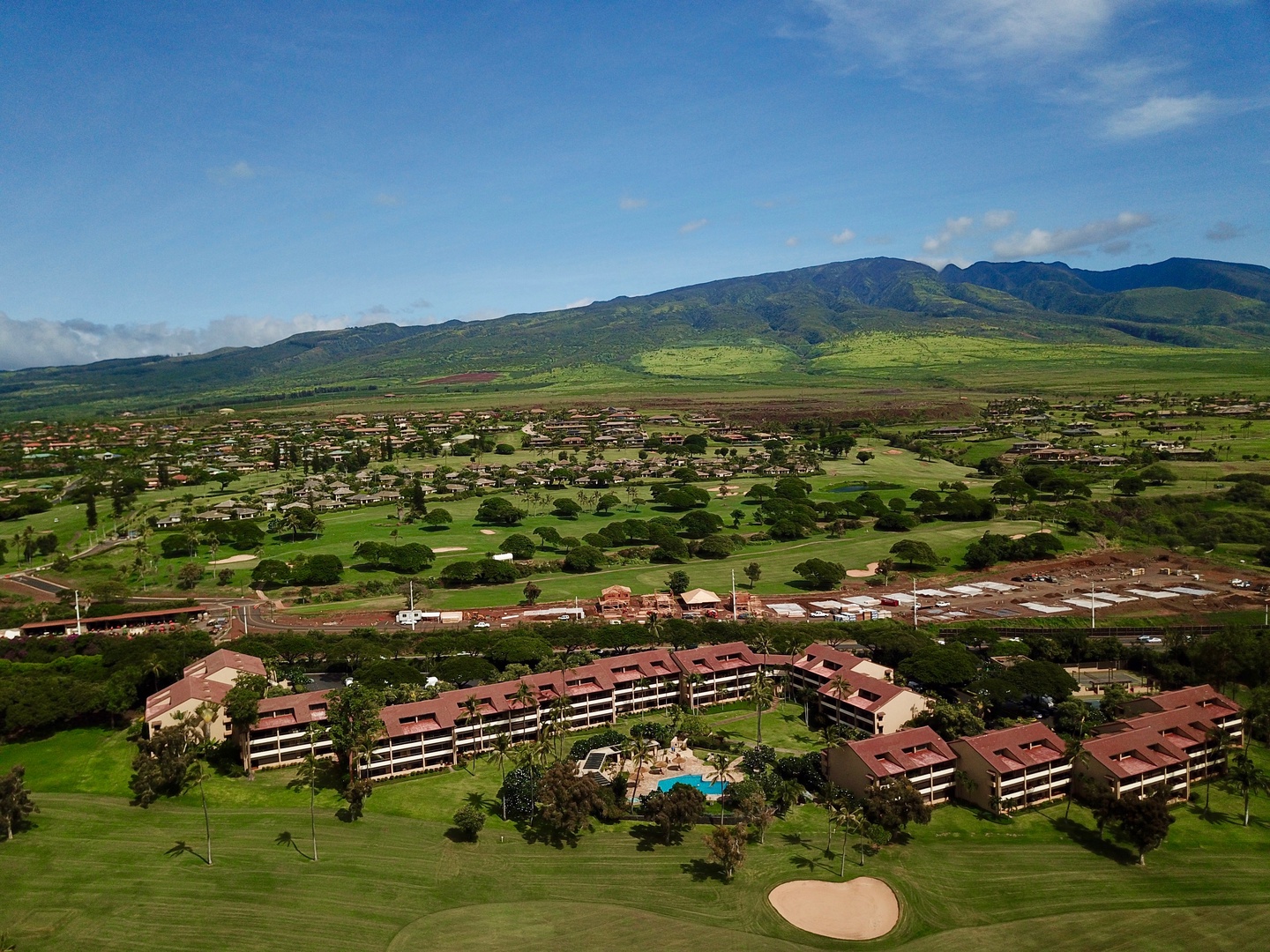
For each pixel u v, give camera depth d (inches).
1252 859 5002.5
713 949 4153.5
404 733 6008.9
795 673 7578.7
